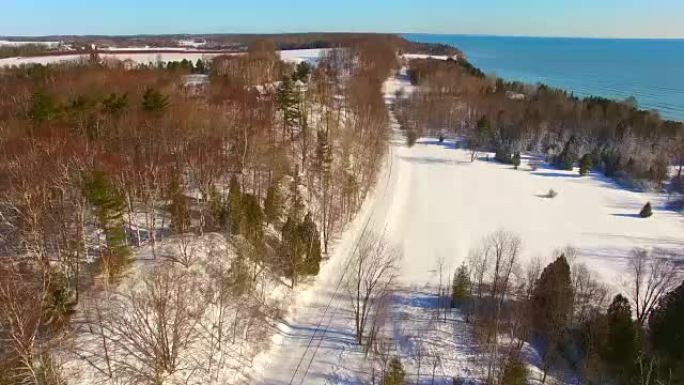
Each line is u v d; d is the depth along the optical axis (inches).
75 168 2038.6
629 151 4411.9
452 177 4003.4
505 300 2042.3
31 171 1918.1
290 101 3174.2
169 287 1686.8
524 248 2755.9
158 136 2593.5
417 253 2605.8
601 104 5620.1
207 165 2509.8
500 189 3791.8
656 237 3014.3
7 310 1296.8
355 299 2114.9
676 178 3986.2
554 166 4451.3
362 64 6781.5
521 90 6958.7
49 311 1445.6
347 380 1663.4
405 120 5349.4
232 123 2962.6
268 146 2925.7
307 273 2155.5
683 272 2443.4
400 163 4271.7
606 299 2084.2
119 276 1759.4
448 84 6171.3
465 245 2741.1
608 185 4003.4
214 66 4879.4
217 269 1940.2
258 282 2031.3
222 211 2220.7
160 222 2252.7
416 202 3388.3
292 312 2000.5
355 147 3474.4
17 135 2335.1
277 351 1786.4
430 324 1961.1
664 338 1679.4
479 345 1829.5
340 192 2888.8
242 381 1611.7
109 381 1419.8
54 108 2581.2
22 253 1786.4
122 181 2098.9
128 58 6151.6
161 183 2336.4
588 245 2856.8
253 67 4798.2
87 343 1503.4
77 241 1747.0
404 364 1740.9
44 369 1263.5
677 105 7746.1
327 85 4766.2
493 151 4808.1
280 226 2448.3
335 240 2605.8
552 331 1758.1
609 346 1675.7
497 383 1547.7
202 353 1616.6
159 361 1444.4
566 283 1861.5
